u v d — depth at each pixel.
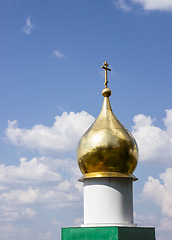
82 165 23.88
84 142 23.75
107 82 26.44
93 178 23.17
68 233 22.62
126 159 23.20
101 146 23.00
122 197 22.75
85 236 21.64
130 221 22.70
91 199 22.92
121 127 24.06
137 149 24.16
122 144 23.16
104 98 25.61
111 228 20.89
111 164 23.00
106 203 22.56
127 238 20.89
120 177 22.98
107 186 22.83
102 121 24.23
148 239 21.75
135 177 23.52
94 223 22.39
